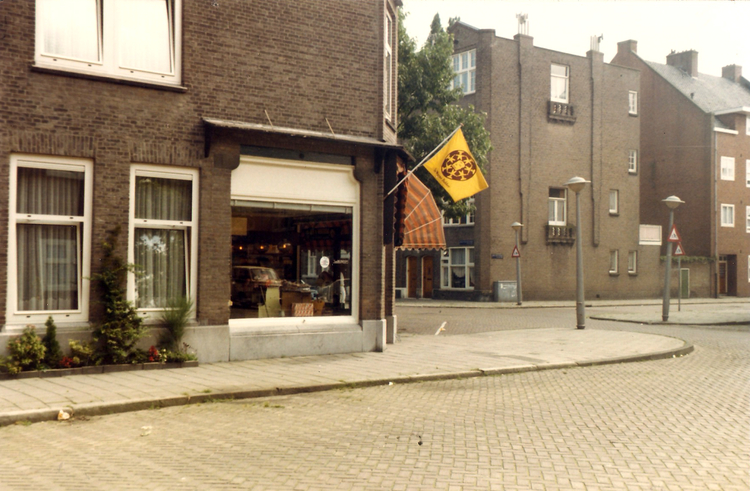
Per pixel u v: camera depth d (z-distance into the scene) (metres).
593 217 38.41
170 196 11.31
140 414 7.93
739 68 53.00
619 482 5.40
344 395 9.30
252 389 9.12
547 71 36.88
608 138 39.12
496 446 6.52
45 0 10.23
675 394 9.67
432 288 37.75
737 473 5.69
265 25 12.14
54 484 5.21
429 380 10.68
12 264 9.94
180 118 11.23
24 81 9.92
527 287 35.81
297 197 12.49
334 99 12.88
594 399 9.20
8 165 9.79
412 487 5.20
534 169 36.28
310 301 12.81
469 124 25.72
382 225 13.41
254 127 11.53
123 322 10.44
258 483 5.27
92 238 10.44
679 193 46.34
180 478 5.39
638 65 48.75
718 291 44.91
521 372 11.73
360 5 13.29
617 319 23.94
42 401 8.00
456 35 36.88
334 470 5.64
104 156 10.53
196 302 11.43
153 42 11.17
